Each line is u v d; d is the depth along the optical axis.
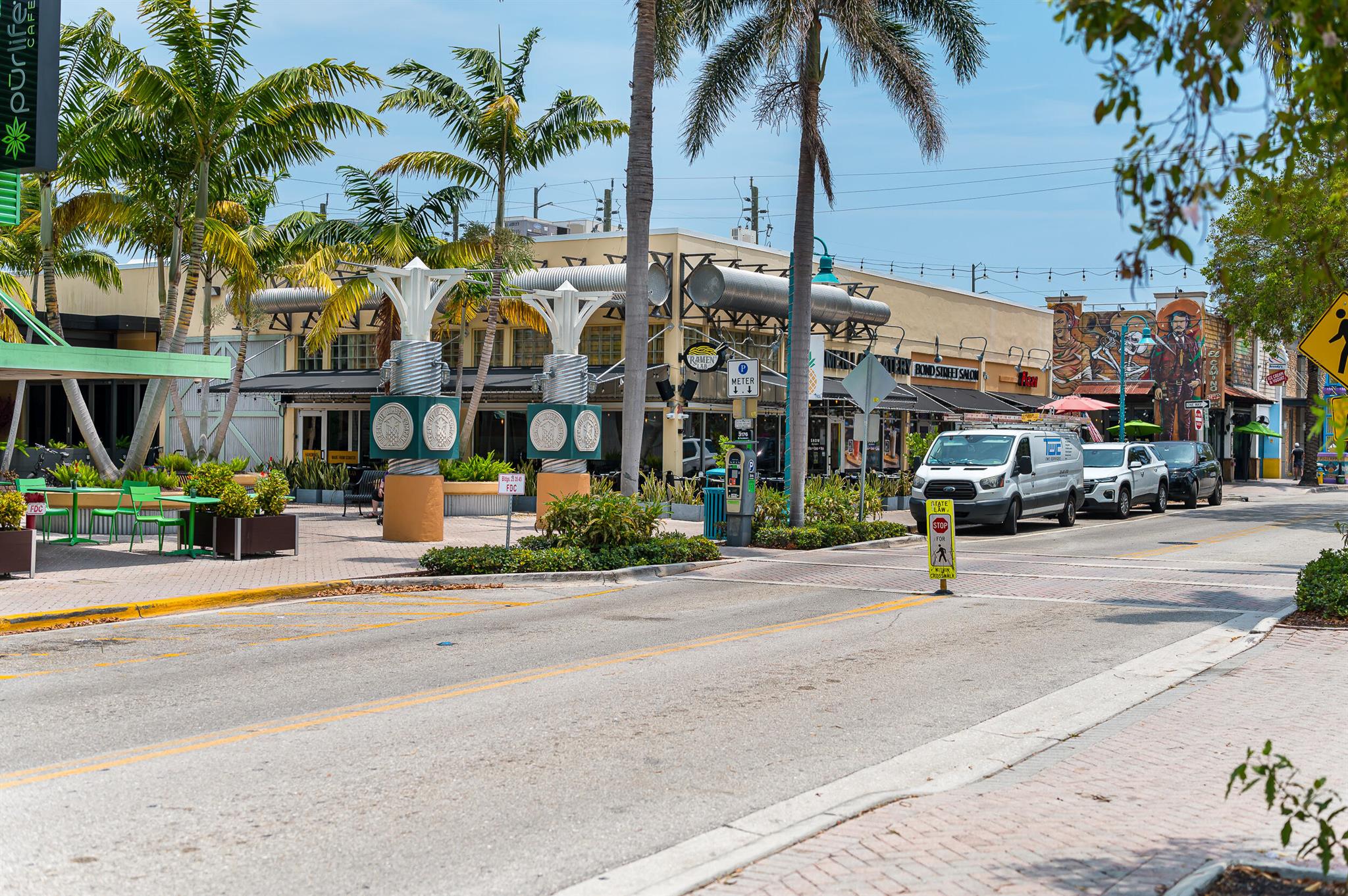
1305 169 15.50
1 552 15.61
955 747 7.88
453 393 33.91
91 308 45.16
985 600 15.19
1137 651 11.52
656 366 33.66
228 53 23.03
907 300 44.62
